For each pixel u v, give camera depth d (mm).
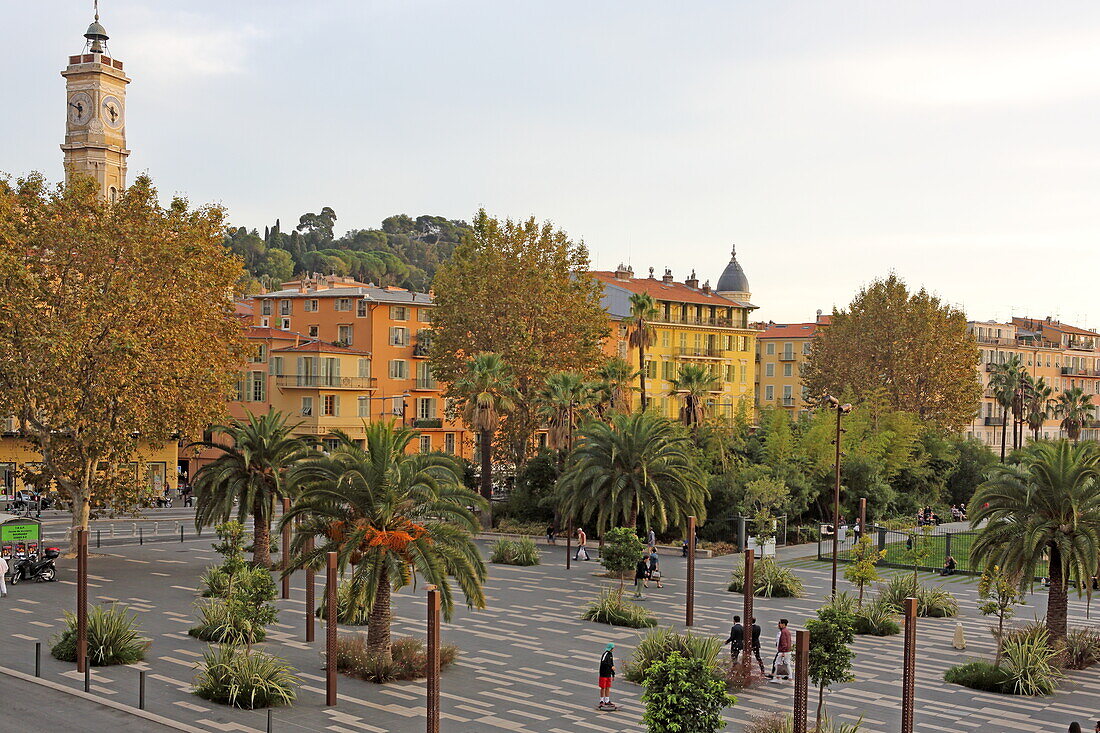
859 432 86500
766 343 153500
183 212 61406
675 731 22172
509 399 78000
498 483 87250
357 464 33625
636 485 58562
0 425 64688
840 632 27375
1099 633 43438
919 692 34219
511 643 40062
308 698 31703
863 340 106875
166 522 76562
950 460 96125
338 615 41969
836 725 29969
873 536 76250
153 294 58438
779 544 72438
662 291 127938
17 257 56438
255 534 54500
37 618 42000
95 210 58812
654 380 124062
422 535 34312
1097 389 167375
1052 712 32250
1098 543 36781
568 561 60156
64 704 29641
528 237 89250
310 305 113250
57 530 70938
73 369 55781
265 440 52906
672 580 56656
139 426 59031
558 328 87000
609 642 40312
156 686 32281
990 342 147250
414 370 111875
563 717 30281
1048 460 37781
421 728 28859
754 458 82500
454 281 90062
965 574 60031
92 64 106375
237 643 37656
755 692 33625
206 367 60938
